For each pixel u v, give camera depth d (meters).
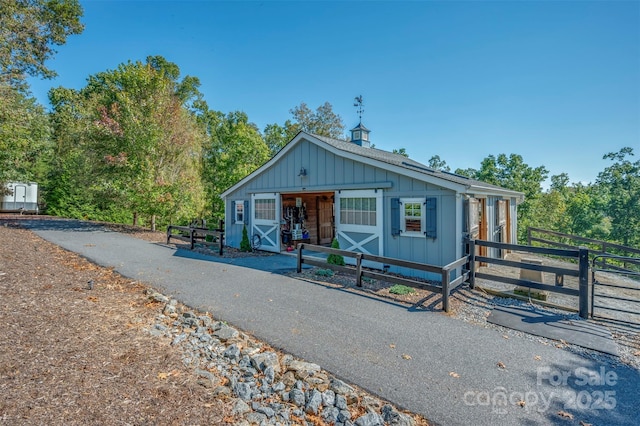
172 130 17.19
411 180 7.57
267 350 3.87
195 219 19.97
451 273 6.93
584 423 2.67
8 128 14.71
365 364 3.55
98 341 3.68
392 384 3.18
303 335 4.26
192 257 9.64
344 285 6.67
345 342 4.07
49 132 23.59
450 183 6.83
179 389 2.89
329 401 2.91
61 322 4.11
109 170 16.16
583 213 29.41
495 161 24.08
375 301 5.68
